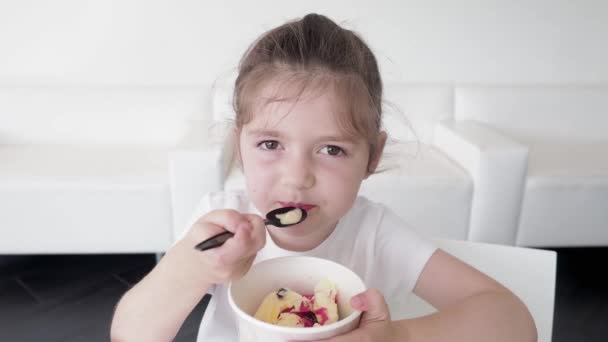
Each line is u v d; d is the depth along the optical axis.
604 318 1.62
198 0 2.21
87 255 1.95
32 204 1.65
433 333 0.49
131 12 2.21
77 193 1.66
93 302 1.63
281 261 0.49
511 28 2.34
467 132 1.94
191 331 1.44
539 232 1.83
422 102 2.21
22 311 1.58
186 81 2.31
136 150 2.07
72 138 2.16
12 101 2.13
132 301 0.52
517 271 0.70
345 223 0.71
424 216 1.74
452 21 2.31
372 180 1.69
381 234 0.71
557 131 2.30
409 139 2.15
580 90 2.32
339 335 0.39
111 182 1.66
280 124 0.55
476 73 2.38
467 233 1.79
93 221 1.69
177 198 1.65
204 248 0.43
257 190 0.58
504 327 0.52
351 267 0.70
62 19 2.20
